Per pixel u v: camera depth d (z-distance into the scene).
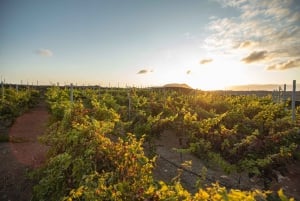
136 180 4.20
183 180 8.30
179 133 10.73
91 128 5.40
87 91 28.25
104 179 4.04
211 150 8.77
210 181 8.30
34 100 27.61
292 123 10.37
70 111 6.96
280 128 10.23
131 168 4.43
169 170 9.10
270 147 7.97
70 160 4.64
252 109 14.77
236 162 7.69
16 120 16.75
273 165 7.46
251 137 7.74
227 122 11.29
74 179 4.52
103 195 3.75
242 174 8.99
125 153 4.72
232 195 2.89
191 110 14.55
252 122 11.00
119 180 4.16
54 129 7.20
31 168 8.10
